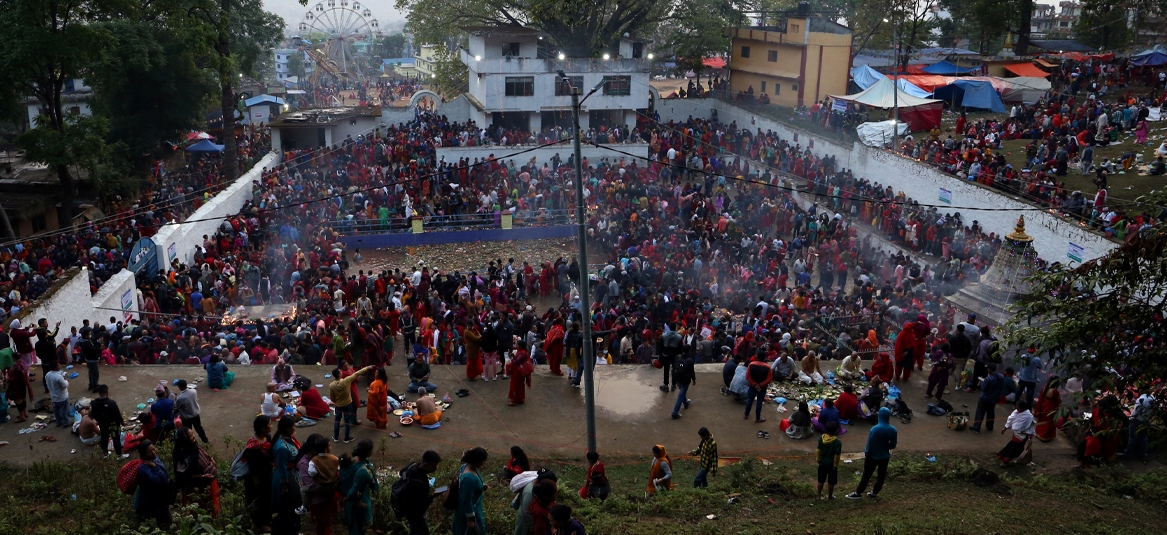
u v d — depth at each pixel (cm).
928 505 1203
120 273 2300
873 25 5275
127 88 3984
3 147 4425
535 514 923
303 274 2767
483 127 4881
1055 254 2681
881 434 1207
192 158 4719
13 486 1210
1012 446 1407
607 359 1969
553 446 1454
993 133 3709
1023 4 5506
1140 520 1188
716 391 1694
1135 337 888
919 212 3125
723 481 1313
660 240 3088
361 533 945
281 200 3466
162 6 3475
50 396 1517
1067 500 1256
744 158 4438
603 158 4375
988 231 3003
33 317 1792
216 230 3228
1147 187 2884
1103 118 3500
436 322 2222
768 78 5281
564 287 2934
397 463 1355
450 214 3659
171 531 961
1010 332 984
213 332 2119
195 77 4141
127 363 1783
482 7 4784
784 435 1524
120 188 3684
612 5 5222
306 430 1450
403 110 5094
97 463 1267
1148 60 4728
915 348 1752
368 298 2527
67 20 3023
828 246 2988
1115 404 919
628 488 1303
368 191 3722
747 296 2606
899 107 3953
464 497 914
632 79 4891
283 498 947
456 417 1541
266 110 6225
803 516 1170
